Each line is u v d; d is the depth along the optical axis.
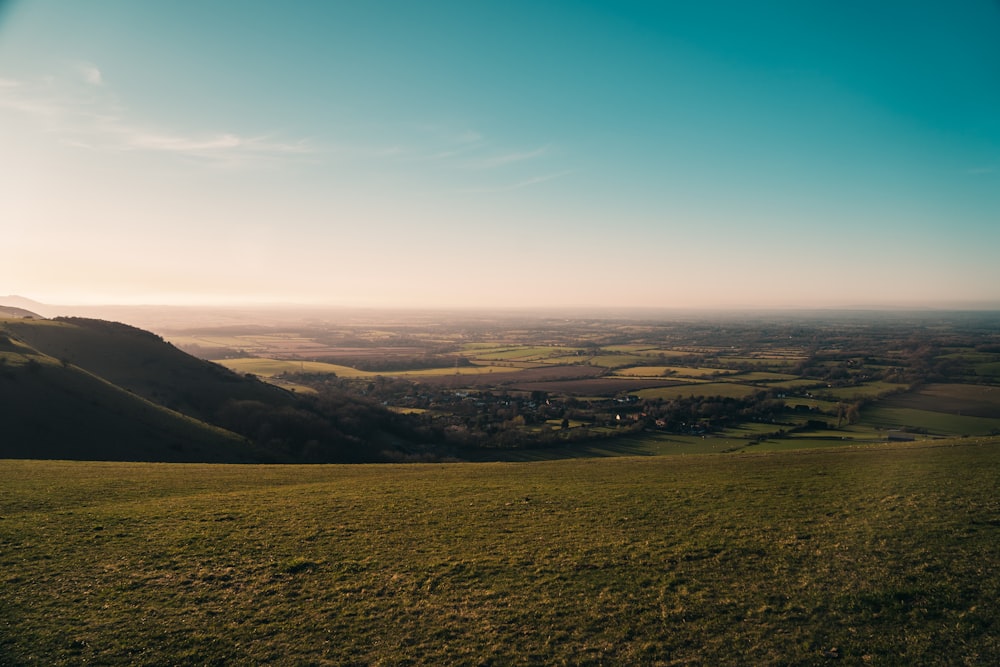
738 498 29.70
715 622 17.22
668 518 26.81
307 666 15.75
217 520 27.80
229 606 19.02
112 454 62.06
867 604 17.59
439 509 29.83
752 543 22.92
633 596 19.03
